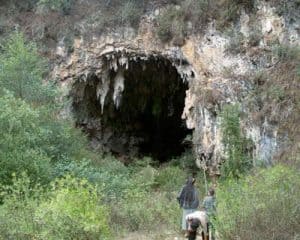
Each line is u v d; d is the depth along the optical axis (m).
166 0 27.12
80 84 29.47
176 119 34.78
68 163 18.47
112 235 12.44
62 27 29.11
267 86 22.56
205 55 25.36
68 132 20.80
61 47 28.95
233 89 23.77
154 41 27.14
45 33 29.28
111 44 28.23
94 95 30.58
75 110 29.86
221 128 22.98
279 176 12.04
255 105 22.45
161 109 33.91
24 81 22.64
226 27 24.80
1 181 14.96
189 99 25.89
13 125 16.77
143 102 33.22
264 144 21.59
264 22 23.97
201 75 25.55
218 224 9.33
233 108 22.72
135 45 27.75
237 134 22.31
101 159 23.58
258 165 20.62
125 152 33.66
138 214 14.52
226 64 24.50
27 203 10.80
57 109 23.66
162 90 32.47
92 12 28.88
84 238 9.80
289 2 23.56
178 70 26.97
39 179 15.20
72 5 29.56
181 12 26.25
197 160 25.52
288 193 9.36
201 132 25.02
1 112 16.84
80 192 11.16
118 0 28.53
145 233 13.29
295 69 22.17
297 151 19.38
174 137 35.44
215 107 24.23
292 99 21.48
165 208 15.96
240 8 24.52
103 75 29.30
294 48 22.89
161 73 30.77
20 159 15.55
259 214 8.61
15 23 29.98
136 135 34.59
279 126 21.22
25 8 30.44
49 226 9.48
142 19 27.52
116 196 17.08
